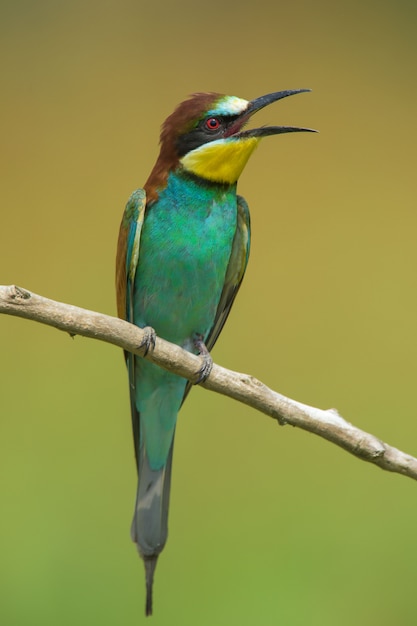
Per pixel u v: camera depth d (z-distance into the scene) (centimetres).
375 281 1339
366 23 1744
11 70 1616
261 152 1538
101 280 1303
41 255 1341
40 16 1672
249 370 1184
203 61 1664
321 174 1517
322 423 623
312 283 1326
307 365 1185
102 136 1516
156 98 1595
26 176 1464
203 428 1024
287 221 1435
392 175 1534
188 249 727
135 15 1694
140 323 755
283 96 746
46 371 1094
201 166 726
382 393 1168
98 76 1616
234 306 1271
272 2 1734
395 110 1634
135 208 728
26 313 571
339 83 1656
